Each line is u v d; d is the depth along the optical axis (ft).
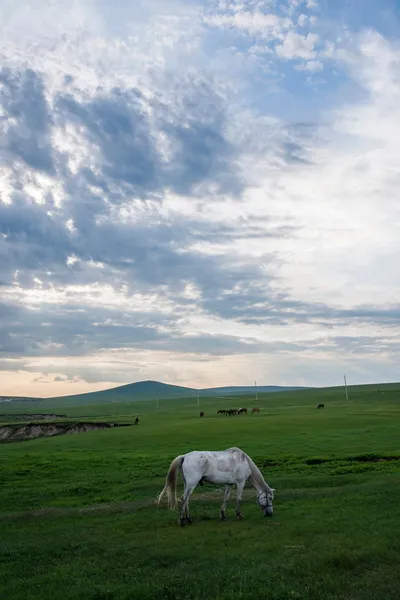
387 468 95.91
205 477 55.26
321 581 33.22
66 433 290.56
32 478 106.01
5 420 472.03
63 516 63.98
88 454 141.28
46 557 44.55
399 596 30.25
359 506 58.65
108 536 50.26
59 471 113.29
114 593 32.78
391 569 34.73
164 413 446.19
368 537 42.52
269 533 47.67
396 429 176.65
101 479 100.17
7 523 61.82
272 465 109.70
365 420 218.59
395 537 42.01
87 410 634.84
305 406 430.61
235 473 56.18
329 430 179.83
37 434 294.66
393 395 559.38
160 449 147.43
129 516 60.95
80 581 36.32
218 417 306.55
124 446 159.63
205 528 51.83
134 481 96.68
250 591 31.40
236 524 53.36
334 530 46.73
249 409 417.28
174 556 41.65
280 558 38.83
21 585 36.58
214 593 31.68
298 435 166.09
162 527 53.62
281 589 31.42
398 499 60.34
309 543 42.60
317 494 69.41
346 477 85.51
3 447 172.45
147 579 35.91
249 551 41.81
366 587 31.83
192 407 577.02
